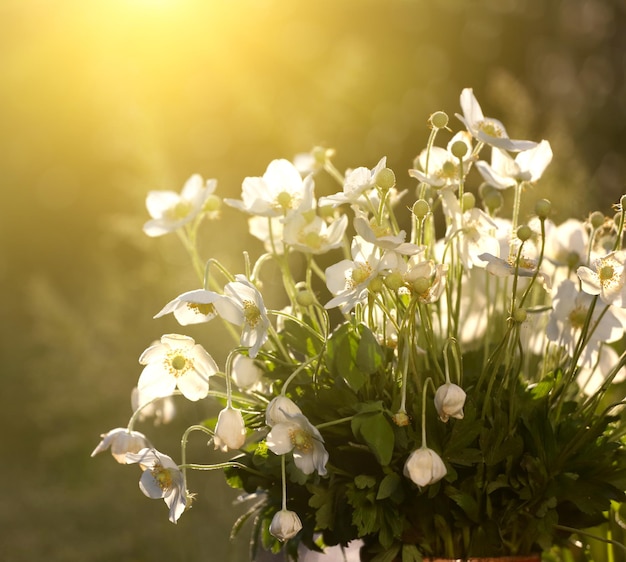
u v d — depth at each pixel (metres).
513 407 1.50
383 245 1.47
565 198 1.85
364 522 1.48
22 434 3.62
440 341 1.58
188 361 1.52
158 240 2.73
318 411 1.50
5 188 6.08
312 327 1.58
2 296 5.10
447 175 1.56
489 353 1.59
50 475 3.03
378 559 1.52
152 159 2.97
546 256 1.62
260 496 1.61
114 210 5.86
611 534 1.65
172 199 1.70
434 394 1.50
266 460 1.51
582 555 1.70
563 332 1.55
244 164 5.80
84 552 2.63
